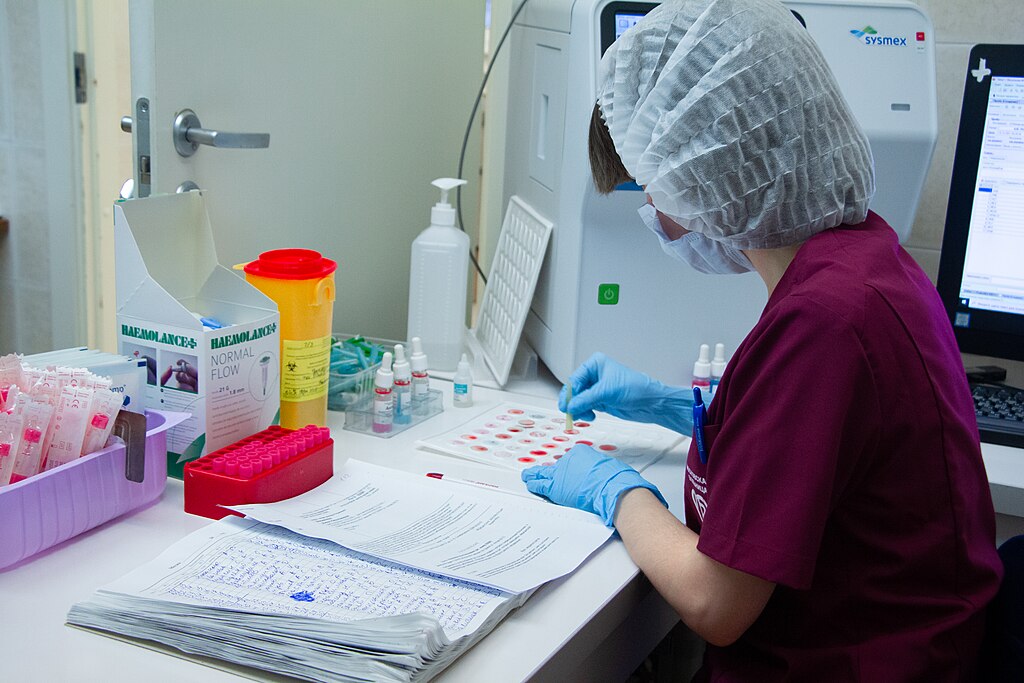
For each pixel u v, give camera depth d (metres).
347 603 0.78
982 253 1.49
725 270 1.17
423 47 1.79
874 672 0.84
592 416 1.29
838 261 0.87
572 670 0.80
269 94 1.46
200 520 0.97
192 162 1.33
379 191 1.77
